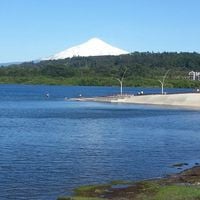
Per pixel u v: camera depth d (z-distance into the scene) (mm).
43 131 82250
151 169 45469
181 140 70250
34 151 56969
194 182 36594
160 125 96312
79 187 36375
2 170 44094
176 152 57344
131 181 38219
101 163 48688
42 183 38625
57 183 38656
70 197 32938
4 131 81375
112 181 38188
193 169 43781
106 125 95688
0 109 148375
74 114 127938
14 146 61594
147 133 80125
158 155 54719
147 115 125938
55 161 49656
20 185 37812
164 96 185875
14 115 122938
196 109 154125
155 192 32906
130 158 52156
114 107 163000
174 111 144000
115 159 51406
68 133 79375
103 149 59375
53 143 65375
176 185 34844
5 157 51906
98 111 141625
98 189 35281
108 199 31844
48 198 33688
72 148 60188
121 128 89188
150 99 187250
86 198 32250
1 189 36375
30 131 82000
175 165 47906
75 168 45656
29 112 135500
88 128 88812
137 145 63719
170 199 30438
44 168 45469
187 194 31344
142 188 35062
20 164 47500
